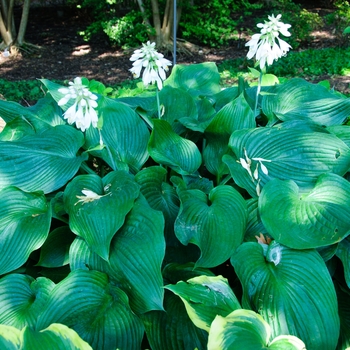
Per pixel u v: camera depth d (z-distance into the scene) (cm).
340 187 261
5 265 249
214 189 275
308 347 215
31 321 230
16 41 1267
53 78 1067
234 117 313
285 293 227
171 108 362
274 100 363
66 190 268
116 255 241
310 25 1283
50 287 246
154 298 227
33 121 348
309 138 292
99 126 270
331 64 1052
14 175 290
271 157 290
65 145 311
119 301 230
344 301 263
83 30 1484
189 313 205
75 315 223
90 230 240
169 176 333
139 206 254
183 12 1284
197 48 1272
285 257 241
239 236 249
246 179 280
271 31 280
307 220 247
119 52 1261
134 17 1241
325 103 347
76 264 249
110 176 278
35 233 254
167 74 1090
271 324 220
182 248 275
